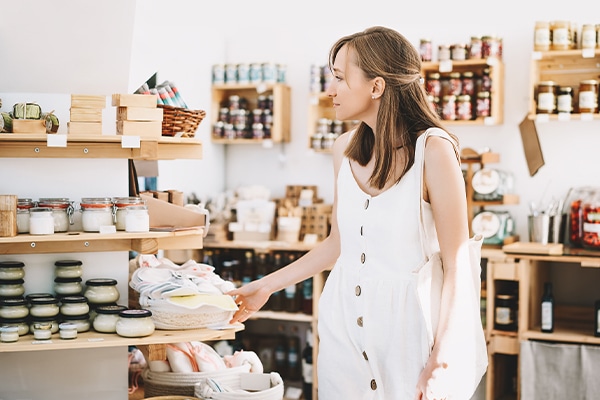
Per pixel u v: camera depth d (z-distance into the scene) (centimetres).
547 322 438
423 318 189
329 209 513
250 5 563
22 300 270
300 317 488
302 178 555
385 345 197
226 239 520
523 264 436
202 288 276
